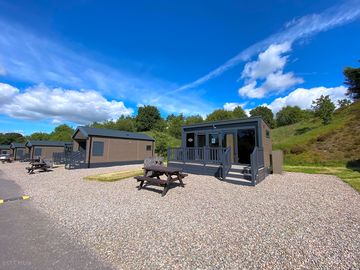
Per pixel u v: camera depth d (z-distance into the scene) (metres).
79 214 4.23
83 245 2.83
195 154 9.94
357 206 4.62
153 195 5.84
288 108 45.56
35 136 52.50
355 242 2.83
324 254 2.50
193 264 2.31
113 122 53.59
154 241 2.93
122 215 4.12
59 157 18.47
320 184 7.32
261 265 2.27
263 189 6.50
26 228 3.49
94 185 7.50
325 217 3.90
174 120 48.56
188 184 7.30
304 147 17.34
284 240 2.92
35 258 2.47
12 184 8.28
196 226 3.50
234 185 7.13
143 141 19.58
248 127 9.87
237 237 3.04
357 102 25.38
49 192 6.47
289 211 4.29
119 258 2.46
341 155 14.29
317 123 26.06
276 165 10.35
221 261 2.37
